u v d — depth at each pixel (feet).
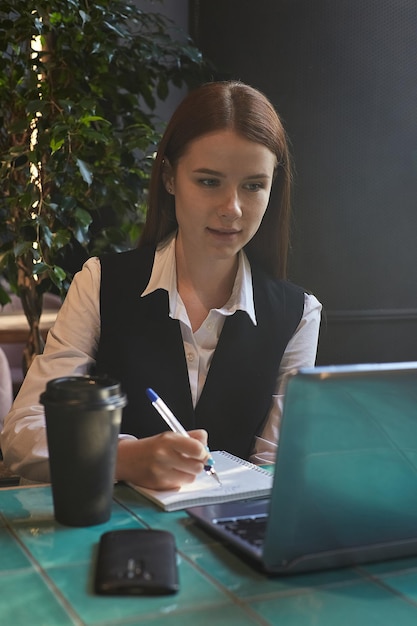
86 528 3.40
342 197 11.83
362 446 2.99
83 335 5.27
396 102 11.84
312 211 11.73
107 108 10.69
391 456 3.06
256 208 4.74
